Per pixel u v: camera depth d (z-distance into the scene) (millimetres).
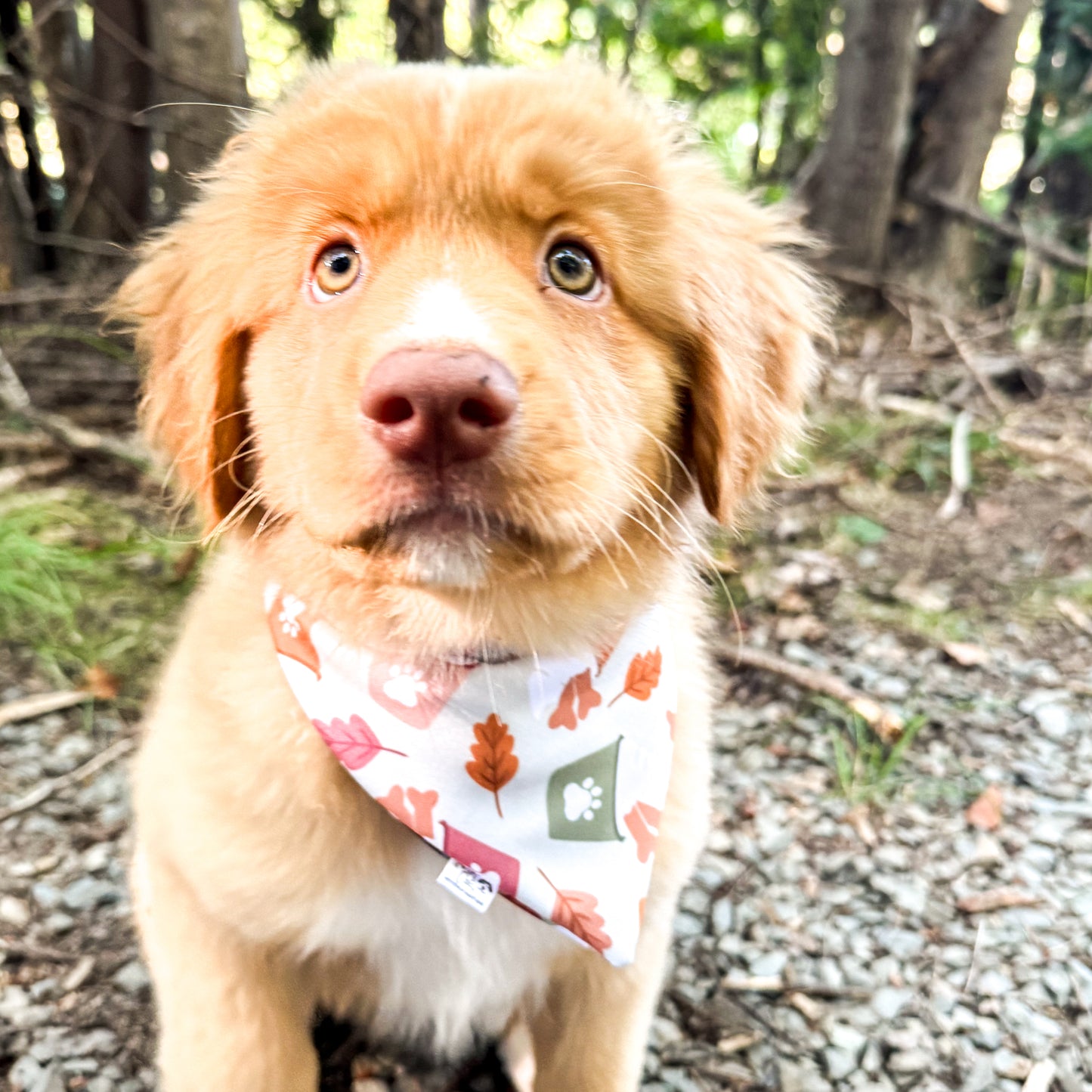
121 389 825
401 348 200
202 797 266
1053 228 1294
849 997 375
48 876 404
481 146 236
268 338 255
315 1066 301
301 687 267
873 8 1104
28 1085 320
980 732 530
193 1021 278
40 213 1108
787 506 755
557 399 213
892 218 1212
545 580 246
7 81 881
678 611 341
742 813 469
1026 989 381
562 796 281
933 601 647
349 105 256
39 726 494
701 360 274
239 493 276
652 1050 350
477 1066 346
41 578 581
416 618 258
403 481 204
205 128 728
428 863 283
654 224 262
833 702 541
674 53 1684
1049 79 1365
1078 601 652
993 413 892
